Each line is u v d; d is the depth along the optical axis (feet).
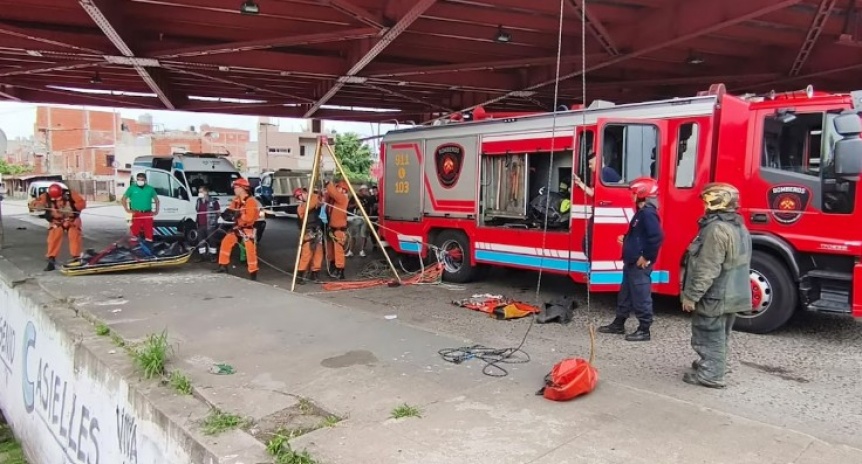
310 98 65.36
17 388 27.71
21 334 27.25
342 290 34.01
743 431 12.62
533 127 30.12
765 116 23.54
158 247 35.27
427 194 36.86
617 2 33.68
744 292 16.78
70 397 20.20
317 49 46.80
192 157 55.47
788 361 20.33
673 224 25.82
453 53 45.85
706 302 16.99
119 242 35.60
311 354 18.02
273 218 94.17
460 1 32.27
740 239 16.51
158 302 24.99
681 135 25.63
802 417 15.43
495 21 35.19
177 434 12.95
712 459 11.35
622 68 46.37
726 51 40.47
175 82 58.95
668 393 16.98
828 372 19.16
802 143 22.77
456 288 34.35
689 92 52.95
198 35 41.39
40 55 43.39
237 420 13.08
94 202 142.20
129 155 174.60
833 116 22.03
